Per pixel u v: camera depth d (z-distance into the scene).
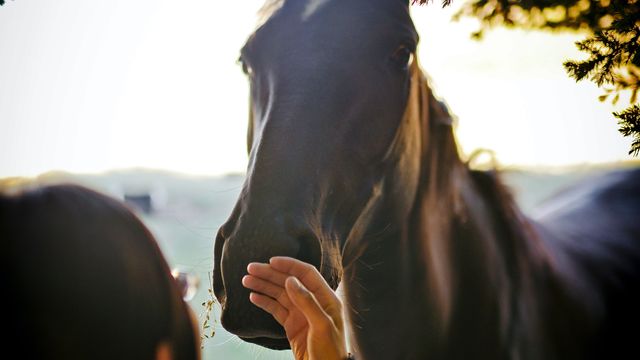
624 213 2.55
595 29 1.79
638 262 2.25
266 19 1.50
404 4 1.59
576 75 1.61
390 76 1.52
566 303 1.80
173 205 6.84
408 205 1.62
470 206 1.71
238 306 1.25
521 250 1.75
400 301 1.64
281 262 1.12
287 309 1.16
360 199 1.48
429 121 1.74
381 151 1.51
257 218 1.27
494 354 1.63
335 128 1.39
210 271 1.69
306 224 1.29
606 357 1.85
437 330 1.62
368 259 1.64
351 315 1.69
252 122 1.67
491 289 1.64
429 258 1.63
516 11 1.85
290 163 1.32
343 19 1.46
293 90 1.40
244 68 1.71
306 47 1.43
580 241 2.26
